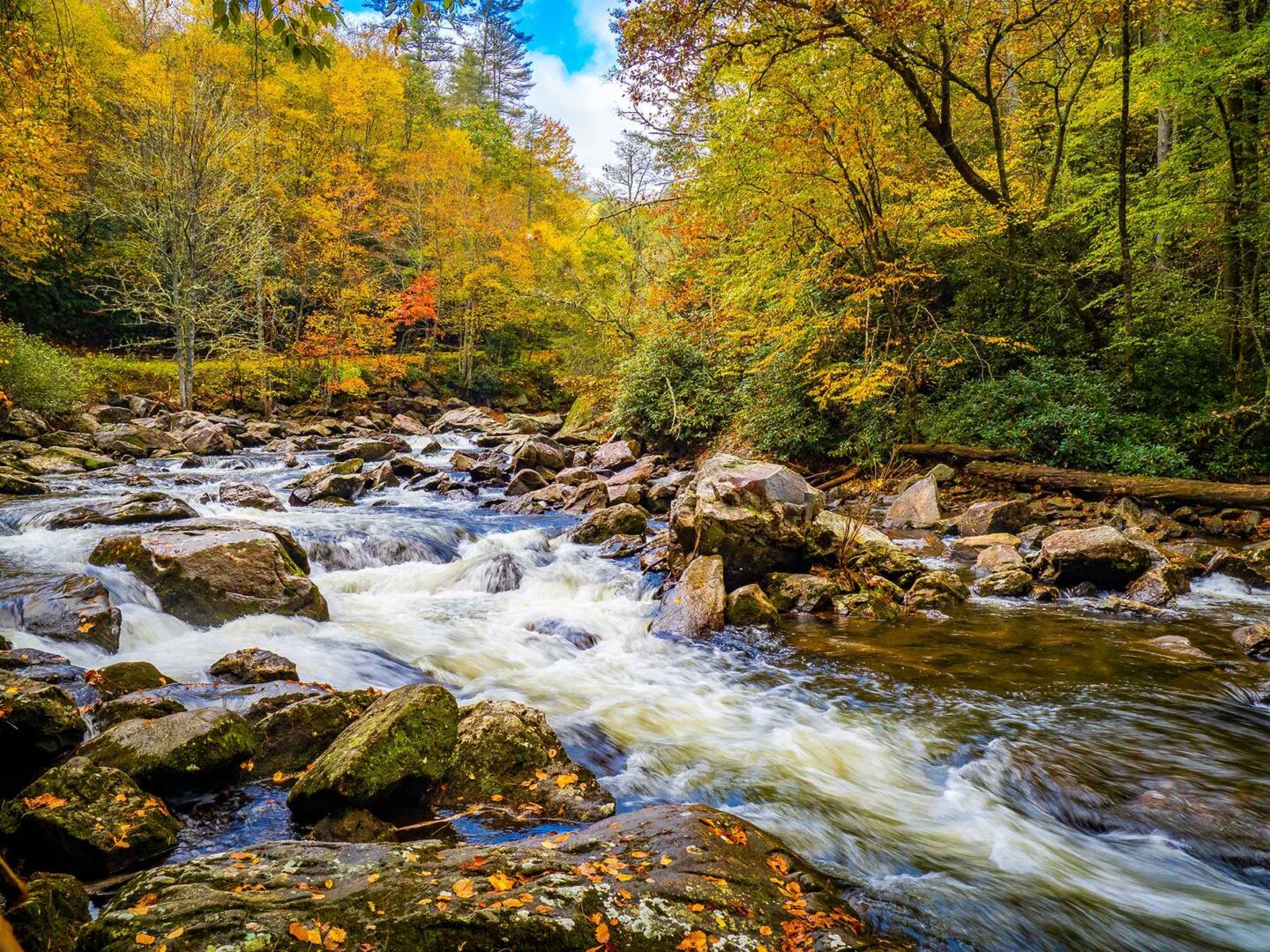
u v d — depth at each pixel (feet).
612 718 16.93
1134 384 42.52
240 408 92.22
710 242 59.00
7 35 24.17
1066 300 46.26
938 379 46.93
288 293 102.63
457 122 148.46
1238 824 12.23
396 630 22.59
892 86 45.91
